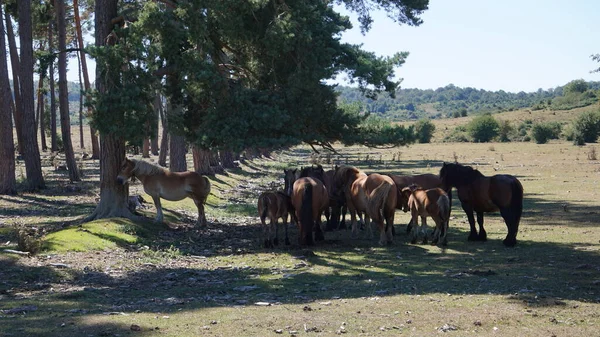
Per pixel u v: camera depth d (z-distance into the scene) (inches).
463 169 683.4
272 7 770.8
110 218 744.3
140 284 488.4
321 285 469.1
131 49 700.0
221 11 738.2
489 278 483.8
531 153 2797.7
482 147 3612.2
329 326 334.6
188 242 705.0
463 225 855.7
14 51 1637.6
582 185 1409.9
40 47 2153.1
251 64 839.1
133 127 676.7
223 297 425.7
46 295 438.9
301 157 3299.7
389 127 853.2
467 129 4842.5
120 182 764.0
